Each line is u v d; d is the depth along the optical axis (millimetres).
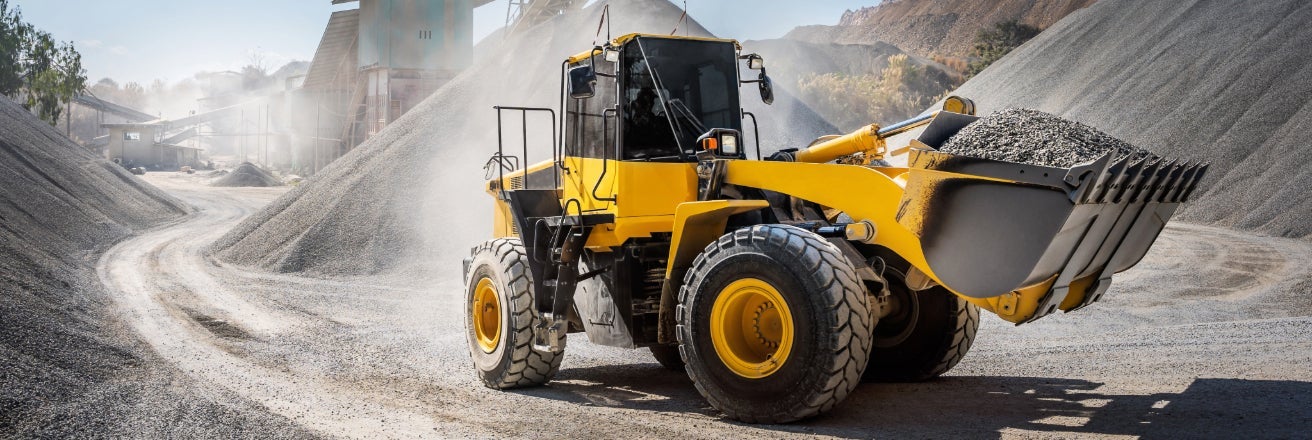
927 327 6273
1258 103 29016
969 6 170625
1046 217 4301
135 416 5566
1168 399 5230
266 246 20625
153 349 8805
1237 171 26109
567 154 6652
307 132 70625
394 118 50438
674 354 7469
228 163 87500
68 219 23906
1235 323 9195
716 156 5668
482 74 30531
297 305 13211
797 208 5645
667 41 6195
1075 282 5176
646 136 6047
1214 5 40188
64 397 5996
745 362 5109
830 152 6105
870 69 92062
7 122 31828
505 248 6797
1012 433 4566
